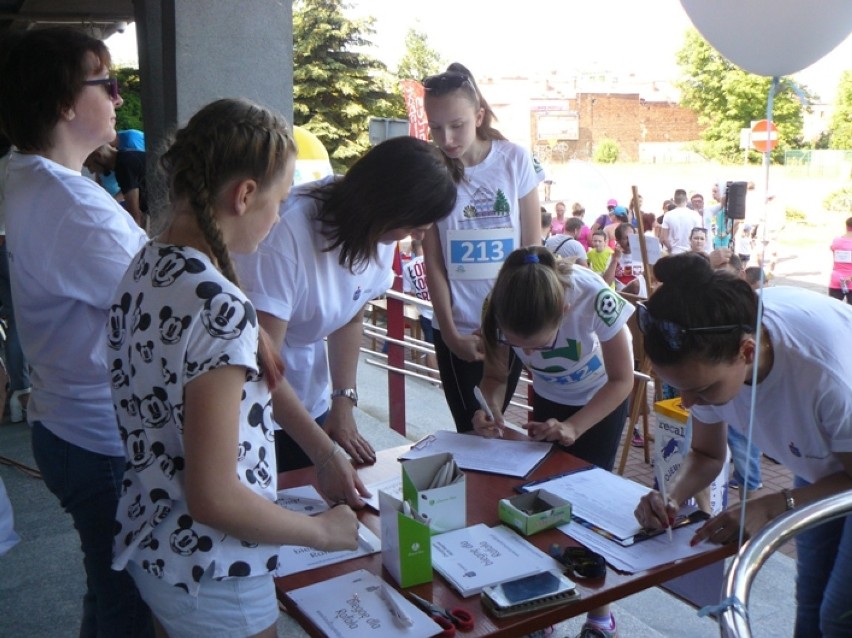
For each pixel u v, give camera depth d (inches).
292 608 51.9
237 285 45.0
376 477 73.0
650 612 106.3
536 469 73.8
